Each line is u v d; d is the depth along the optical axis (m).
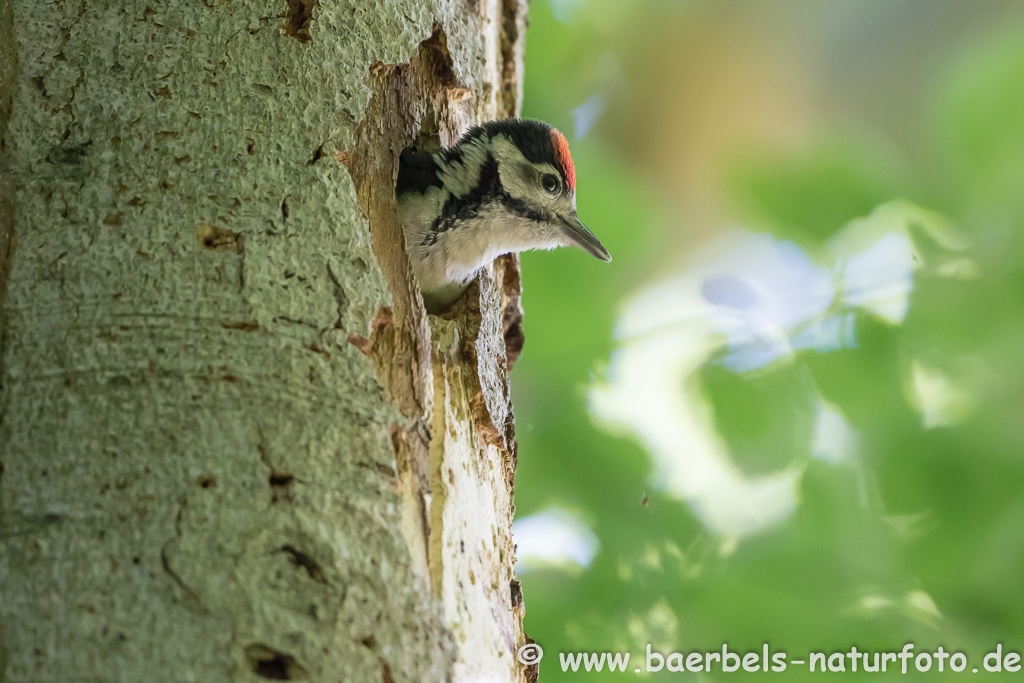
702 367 11.07
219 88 6.00
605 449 11.48
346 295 5.73
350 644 4.92
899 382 10.69
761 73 17.94
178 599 4.75
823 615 10.34
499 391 7.94
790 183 11.52
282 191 5.84
